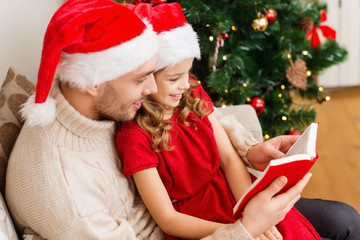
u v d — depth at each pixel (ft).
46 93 2.36
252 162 3.43
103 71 2.38
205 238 2.71
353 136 7.94
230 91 5.24
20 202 2.52
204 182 3.27
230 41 5.25
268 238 3.01
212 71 5.27
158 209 2.89
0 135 2.87
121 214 2.95
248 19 5.08
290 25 6.01
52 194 2.43
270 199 2.55
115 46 2.36
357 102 9.25
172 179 3.19
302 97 6.43
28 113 2.43
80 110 2.60
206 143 3.31
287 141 3.34
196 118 3.31
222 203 3.30
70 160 2.57
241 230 2.56
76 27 2.26
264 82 6.00
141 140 2.94
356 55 9.37
